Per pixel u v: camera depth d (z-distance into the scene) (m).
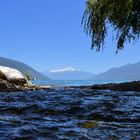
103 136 4.31
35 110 6.86
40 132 4.28
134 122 5.85
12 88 16.38
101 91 12.23
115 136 4.34
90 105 7.45
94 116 6.32
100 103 7.78
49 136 4.14
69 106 7.30
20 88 17.53
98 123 4.98
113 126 4.86
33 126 4.59
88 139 4.14
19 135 4.07
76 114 6.49
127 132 4.57
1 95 10.41
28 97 9.67
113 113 6.61
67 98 9.28
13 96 10.02
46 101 8.39
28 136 4.06
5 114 6.44
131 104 7.88
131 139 4.26
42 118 5.54
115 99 8.87
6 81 19.36
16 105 7.53
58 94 10.56
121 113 6.62
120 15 26.50
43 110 6.84
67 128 4.59
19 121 4.89
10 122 4.76
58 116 6.23
